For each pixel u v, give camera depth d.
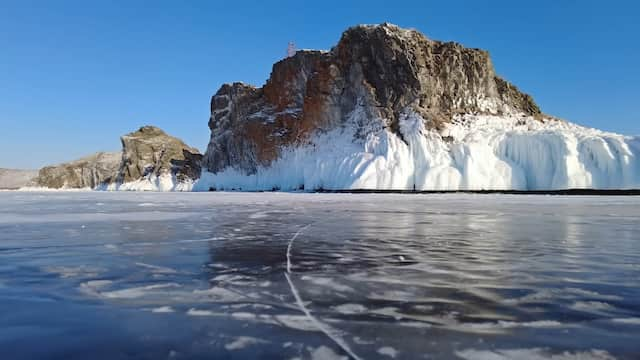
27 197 60.34
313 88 87.06
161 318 6.18
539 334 5.53
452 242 13.59
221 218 22.38
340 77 85.12
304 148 86.06
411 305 6.80
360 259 10.70
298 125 89.25
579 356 4.85
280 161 90.88
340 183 73.12
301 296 7.32
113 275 8.95
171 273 9.12
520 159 67.19
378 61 81.38
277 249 12.27
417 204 35.25
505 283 8.23
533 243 13.34
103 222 20.27
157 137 159.12
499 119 78.19
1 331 5.71
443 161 68.06
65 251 11.94
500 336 5.46
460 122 75.75
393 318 6.16
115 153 191.88
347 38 86.00
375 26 84.56
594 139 61.97
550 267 9.71
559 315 6.30
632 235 15.24
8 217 23.30
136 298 7.23
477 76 83.00
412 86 77.19
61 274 9.05
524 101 88.94
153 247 12.62
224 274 9.02
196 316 6.27
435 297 7.26
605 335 5.50
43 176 182.75
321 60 88.31
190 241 13.87
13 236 15.13
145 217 23.11
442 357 4.80
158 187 137.88
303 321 6.04
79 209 30.42
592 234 15.52
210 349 5.05
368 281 8.40
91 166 185.88
